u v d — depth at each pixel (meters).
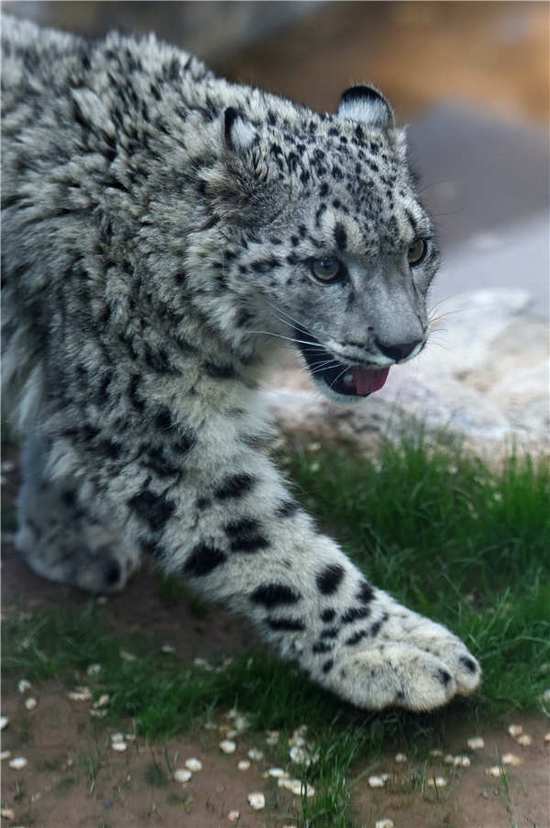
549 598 9.76
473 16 25.80
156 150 8.98
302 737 9.01
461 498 11.09
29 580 11.20
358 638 8.97
